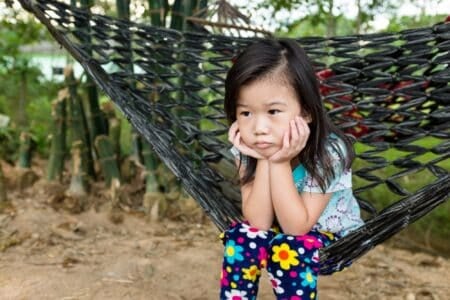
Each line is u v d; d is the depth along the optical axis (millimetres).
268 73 1521
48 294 2410
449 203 3201
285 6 3875
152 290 2547
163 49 2199
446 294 2717
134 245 3107
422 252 3225
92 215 3428
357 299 2607
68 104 3648
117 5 3219
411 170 1869
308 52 2027
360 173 1912
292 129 1534
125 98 2115
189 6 3008
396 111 1947
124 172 3693
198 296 2527
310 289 1571
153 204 3469
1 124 4371
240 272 1620
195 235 3336
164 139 2061
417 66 1929
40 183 3797
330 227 1688
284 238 1589
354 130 2053
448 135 1884
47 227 3219
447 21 1992
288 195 1574
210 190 1998
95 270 2723
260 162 1630
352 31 4941
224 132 2129
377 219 1620
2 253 2867
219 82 2285
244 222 1722
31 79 4664
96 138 3584
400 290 2740
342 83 2006
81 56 2104
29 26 4414
